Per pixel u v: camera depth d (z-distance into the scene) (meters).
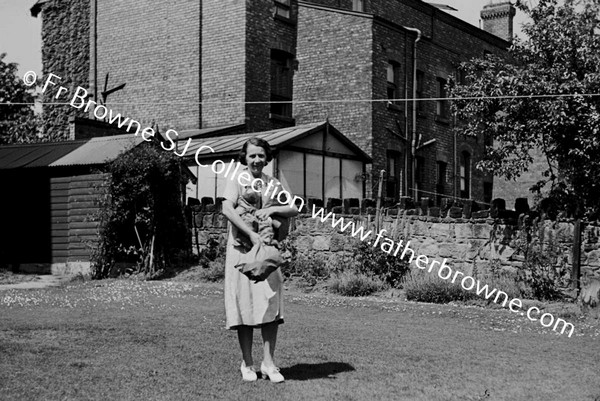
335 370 7.26
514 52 16.25
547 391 6.71
